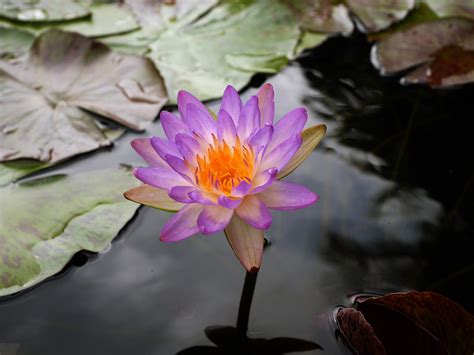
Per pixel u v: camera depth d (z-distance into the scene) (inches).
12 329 31.9
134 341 31.8
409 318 31.3
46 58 39.2
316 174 36.7
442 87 40.9
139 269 33.5
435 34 41.3
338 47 43.1
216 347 31.6
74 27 42.4
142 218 35.0
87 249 33.3
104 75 39.0
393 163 37.2
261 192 31.4
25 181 35.1
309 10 43.9
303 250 34.1
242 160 31.8
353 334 31.1
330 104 39.9
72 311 32.4
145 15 43.5
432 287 33.0
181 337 31.9
